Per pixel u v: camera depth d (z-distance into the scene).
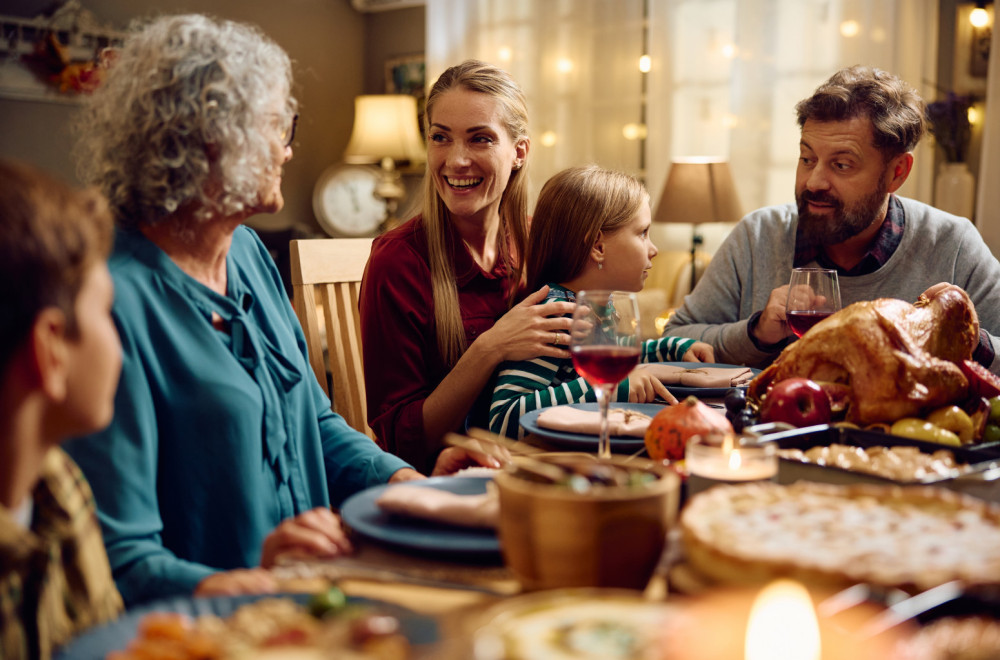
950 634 0.47
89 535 0.73
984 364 1.48
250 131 1.03
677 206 4.24
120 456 0.89
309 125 6.05
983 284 1.98
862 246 2.05
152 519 0.90
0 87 4.50
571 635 0.48
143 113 0.99
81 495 0.74
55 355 0.59
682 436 0.92
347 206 6.10
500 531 0.64
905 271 2.01
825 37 4.30
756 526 0.62
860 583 0.52
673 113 4.77
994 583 0.50
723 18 4.62
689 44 4.71
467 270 1.77
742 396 1.06
